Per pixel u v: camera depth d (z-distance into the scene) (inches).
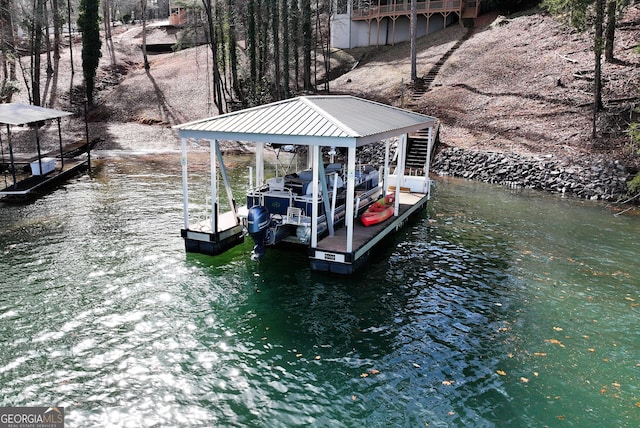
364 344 368.5
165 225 635.5
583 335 383.6
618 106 1002.1
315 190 473.7
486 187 913.5
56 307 412.5
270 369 335.0
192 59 1867.6
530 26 1551.4
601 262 536.4
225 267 505.7
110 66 1807.3
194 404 298.5
